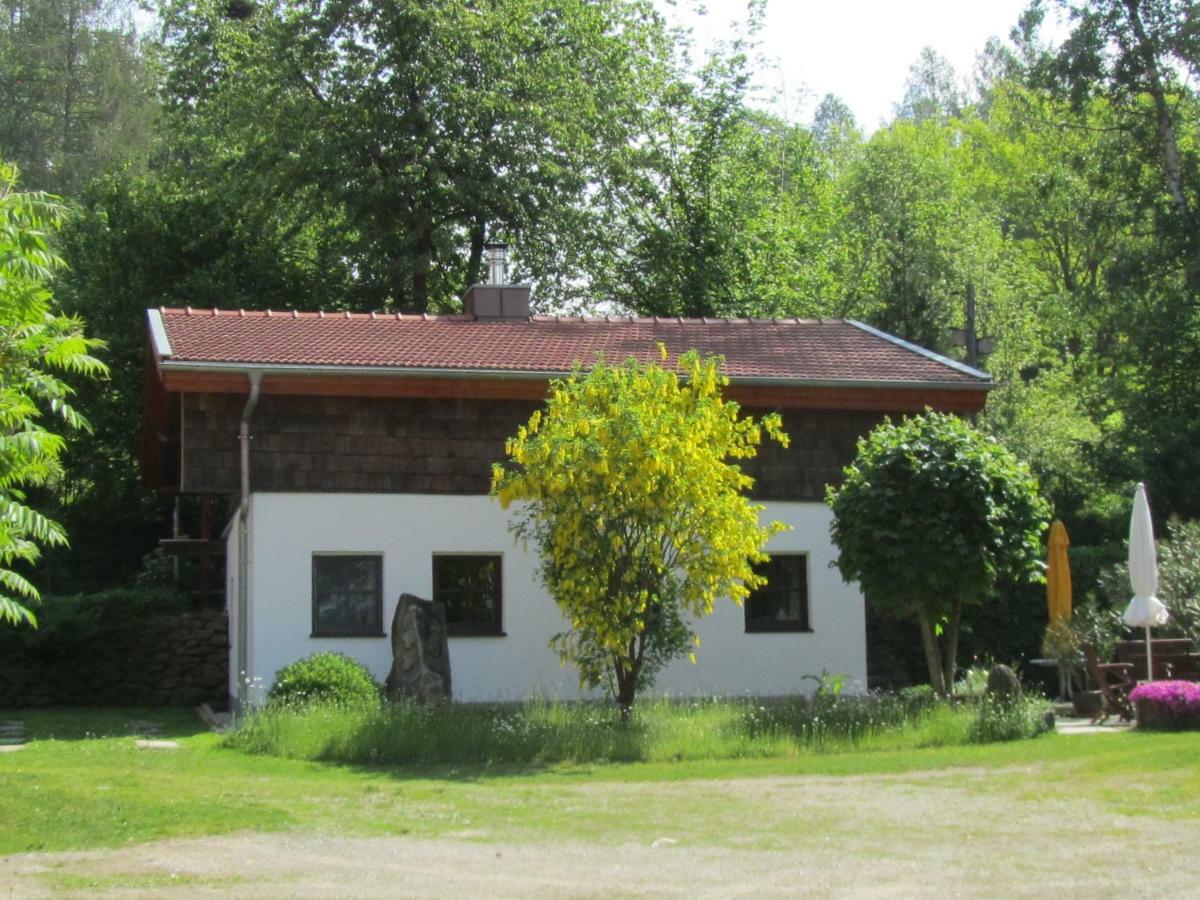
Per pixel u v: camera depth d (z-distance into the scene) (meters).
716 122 36.34
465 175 32.00
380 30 31.23
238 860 8.86
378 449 20.00
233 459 19.53
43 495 29.88
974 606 22.48
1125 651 17.91
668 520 16.03
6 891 7.99
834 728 14.97
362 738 14.27
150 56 45.28
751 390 20.86
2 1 52.62
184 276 31.47
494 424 20.47
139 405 29.47
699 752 14.27
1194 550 20.91
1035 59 37.03
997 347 37.69
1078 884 7.95
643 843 9.41
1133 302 33.00
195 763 13.84
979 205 49.22
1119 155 34.09
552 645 16.91
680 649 16.73
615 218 34.69
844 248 41.41
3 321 12.29
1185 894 7.68
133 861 8.83
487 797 11.55
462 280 34.75
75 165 46.88
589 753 14.18
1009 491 16.92
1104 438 32.22
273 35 31.67
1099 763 12.55
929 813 10.48
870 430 21.59
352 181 31.48
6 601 12.56
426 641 18.42
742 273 36.31
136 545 30.55
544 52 32.91
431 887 8.05
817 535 21.25
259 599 19.33
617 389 16.31
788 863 8.67
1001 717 15.05
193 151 40.59
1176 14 32.56
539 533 17.14
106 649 22.59
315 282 33.53
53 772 12.55
